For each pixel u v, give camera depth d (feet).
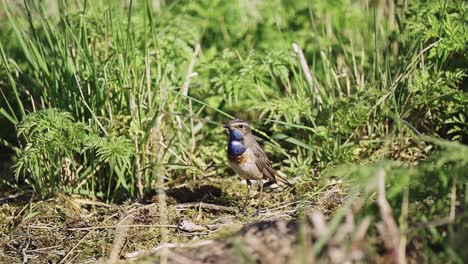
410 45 45.16
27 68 48.34
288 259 29.94
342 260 27.99
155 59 47.21
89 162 43.01
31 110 46.24
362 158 44.06
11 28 50.72
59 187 43.01
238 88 47.29
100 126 42.09
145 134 42.24
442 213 30.96
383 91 43.52
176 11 53.67
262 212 41.01
